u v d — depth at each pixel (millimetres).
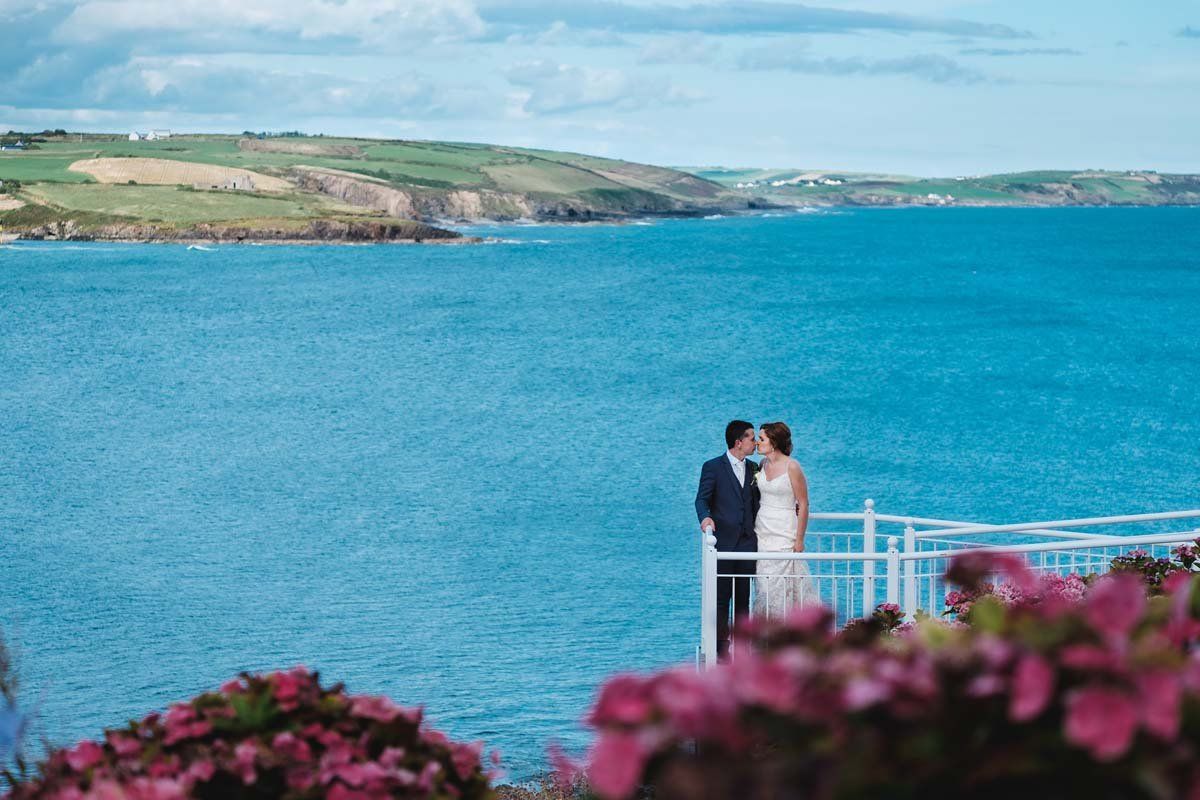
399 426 62906
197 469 51750
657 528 41031
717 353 92688
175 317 115812
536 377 81062
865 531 11352
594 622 29656
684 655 26703
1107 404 70312
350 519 42500
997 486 48938
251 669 25938
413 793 3777
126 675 25531
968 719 2637
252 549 38094
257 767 3770
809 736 2725
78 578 34500
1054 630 2703
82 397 72812
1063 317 117875
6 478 49812
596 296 138500
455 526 41438
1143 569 8656
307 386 77125
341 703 4156
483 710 22469
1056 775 2568
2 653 4801
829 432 61406
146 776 3801
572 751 19094
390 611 30859
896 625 8414
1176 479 50156
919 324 111750
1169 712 2410
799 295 140750
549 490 47594
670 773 2637
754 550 11234
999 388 76188
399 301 132125
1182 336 103250
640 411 67875
